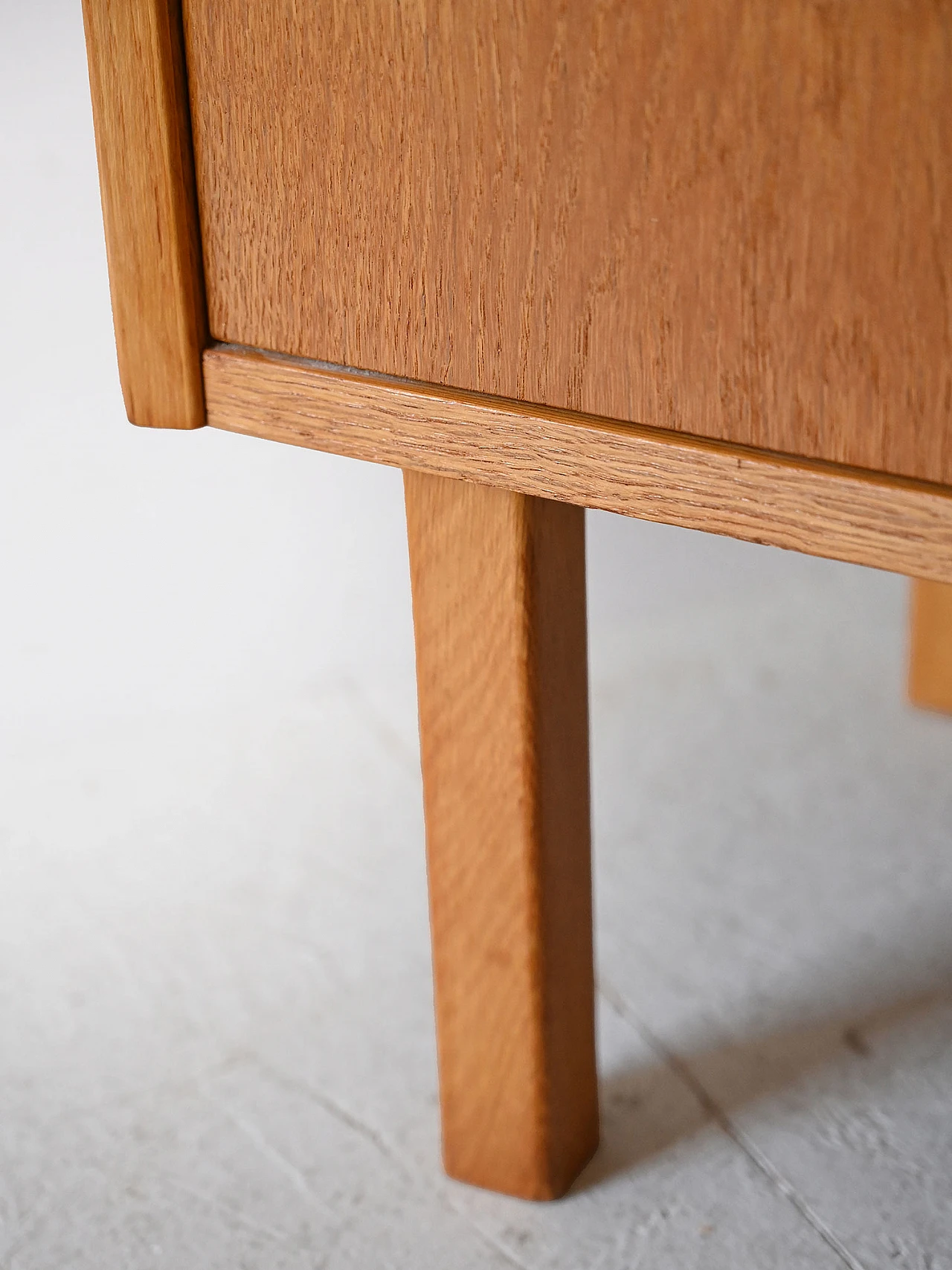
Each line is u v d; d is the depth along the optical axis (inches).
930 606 46.2
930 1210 35.2
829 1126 36.7
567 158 27.8
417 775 45.8
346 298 29.5
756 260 27.2
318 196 29.2
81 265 43.4
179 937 41.1
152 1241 35.0
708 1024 38.8
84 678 47.2
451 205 28.5
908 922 40.9
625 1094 37.4
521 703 31.9
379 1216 35.4
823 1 26.2
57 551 45.6
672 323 27.8
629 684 49.9
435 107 28.2
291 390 30.1
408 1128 36.8
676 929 40.9
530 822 32.6
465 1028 34.6
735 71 26.8
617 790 44.9
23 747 47.1
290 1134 36.8
